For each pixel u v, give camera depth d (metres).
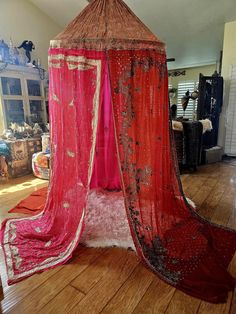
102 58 1.65
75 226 1.88
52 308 1.30
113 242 1.88
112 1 1.84
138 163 1.78
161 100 1.84
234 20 4.18
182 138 3.62
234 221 2.22
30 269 1.59
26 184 3.33
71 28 1.79
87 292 1.41
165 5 3.89
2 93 3.58
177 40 5.10
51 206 2.17
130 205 1.76
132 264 1.66
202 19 4.22
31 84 3.99
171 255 1.68
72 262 1.68
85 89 1.70
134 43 1.62
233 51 4.32
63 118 1.82
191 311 1.27
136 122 1.71
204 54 5.92
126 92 1.66
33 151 3.86
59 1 4.11
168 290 1.42
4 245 1.84
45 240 1.89
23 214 2.38
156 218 1.90
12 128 3.69
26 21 4.12
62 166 1.95
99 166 2.91
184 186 3.18
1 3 3.70
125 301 1.34
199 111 4.54
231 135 4.73
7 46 3.64
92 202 2.58
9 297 1.37
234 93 4.49
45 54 4.57
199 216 2.17
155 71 1.73
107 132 2.75
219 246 1.80
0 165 3.57
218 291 1.39
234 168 4.10
